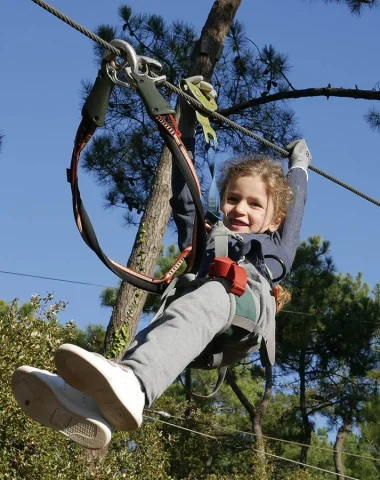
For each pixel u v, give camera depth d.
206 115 3.12
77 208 2.72
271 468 15.33
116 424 2.42
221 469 17.95
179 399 18.64
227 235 2.96
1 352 6.10
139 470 8.59
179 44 10.61
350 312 17.38
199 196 2.79
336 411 17.84
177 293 2.86
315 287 17.48
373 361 17.38
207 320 2.64
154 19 10.64
